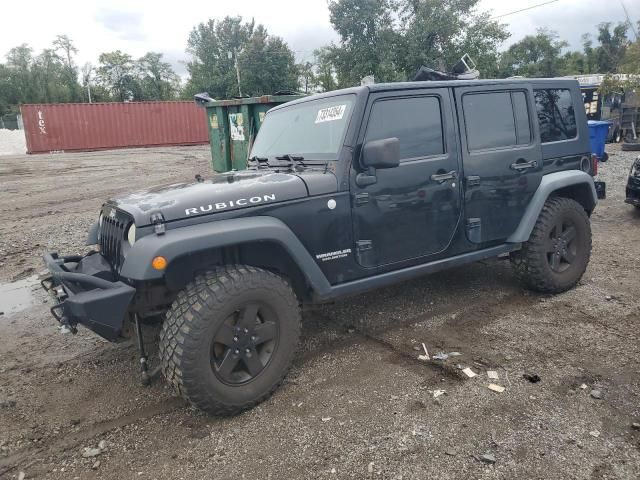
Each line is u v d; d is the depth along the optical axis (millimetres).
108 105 28641
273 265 3357
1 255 7098
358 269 3555
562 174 4625
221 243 2869
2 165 20891
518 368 3389
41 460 2727
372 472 2488
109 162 20688
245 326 2998
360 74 24453
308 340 3994
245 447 2734
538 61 47562
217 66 49719
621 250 6062
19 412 3195
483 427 2781
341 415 2963
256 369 3068
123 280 3049
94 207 10688
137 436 2895
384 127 3584
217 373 2926
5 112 63969
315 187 3303
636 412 2867
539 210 4406
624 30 41344
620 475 2396
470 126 4035
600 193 5520
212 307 2828
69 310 2795
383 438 2734
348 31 24234
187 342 2779
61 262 3365
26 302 5273
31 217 9836
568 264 4707
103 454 2752
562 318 4156
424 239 3838
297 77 47531
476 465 2498
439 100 3861
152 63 66562
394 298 4785
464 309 4449
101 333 2857
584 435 2686
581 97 4934
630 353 3523
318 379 3389
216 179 3654
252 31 49812
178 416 3074
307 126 3820
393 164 3236
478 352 3639
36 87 64438
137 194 3410
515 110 4332
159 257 2709
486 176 4094
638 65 15367
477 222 4094
